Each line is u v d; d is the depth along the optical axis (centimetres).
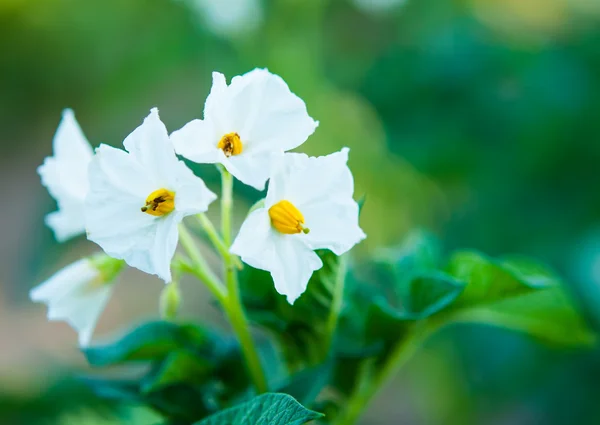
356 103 88
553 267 71
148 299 114
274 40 86
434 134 78
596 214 72
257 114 39
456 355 75
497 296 43
